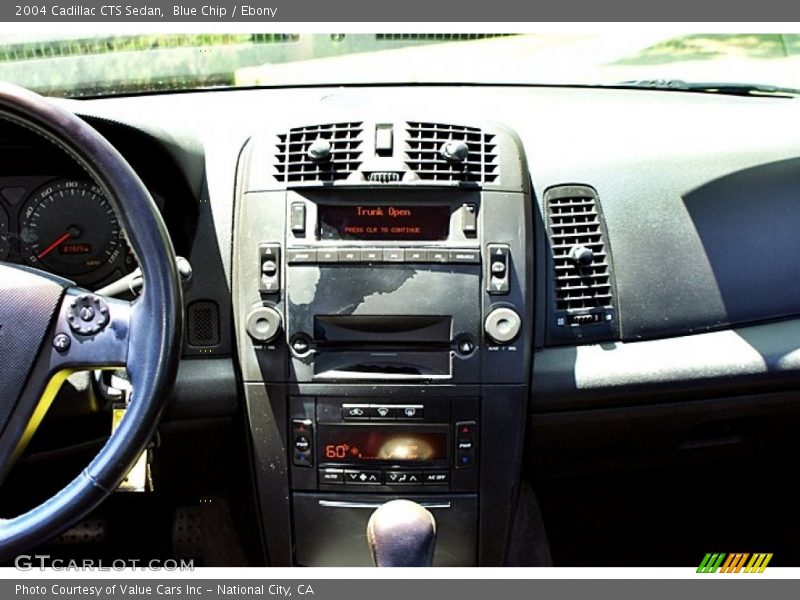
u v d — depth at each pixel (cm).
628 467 178
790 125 173
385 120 149
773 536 203
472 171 150
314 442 152
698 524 206
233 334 155
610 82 191
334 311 147
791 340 163
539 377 156
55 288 108
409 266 148
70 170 152
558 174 160
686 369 158
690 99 184
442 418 150
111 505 194
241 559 191
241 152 159
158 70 180
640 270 160
